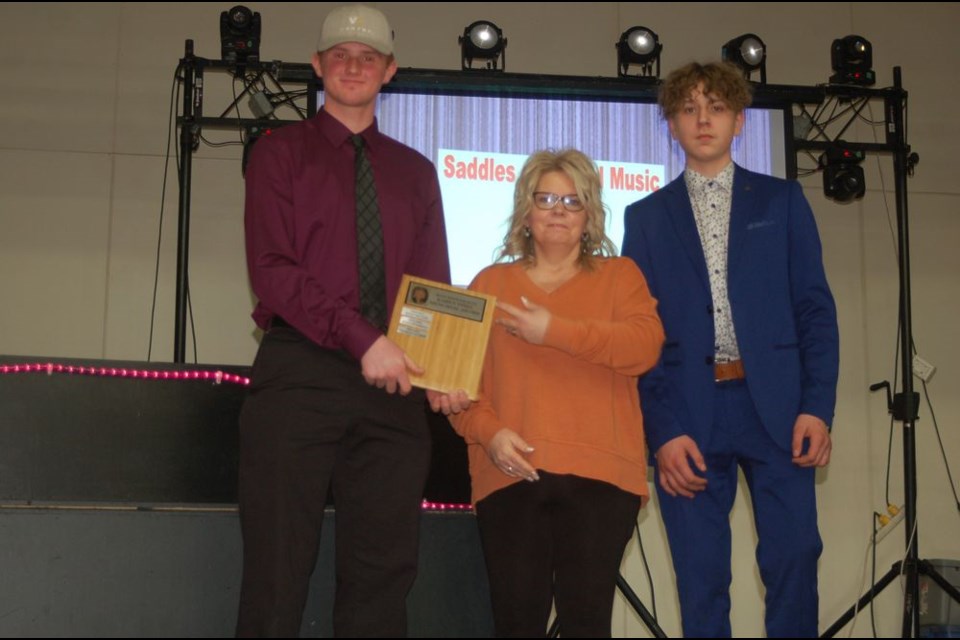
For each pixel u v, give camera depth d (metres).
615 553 2.07
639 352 2.15
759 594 4.48
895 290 4.75
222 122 3.98
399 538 2.14
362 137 2.37
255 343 4.49
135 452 2.67
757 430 2.43
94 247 4.46
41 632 2.46
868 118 4.79
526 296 2.28
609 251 2.39
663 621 4.43
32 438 2.61
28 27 4.56
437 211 2.44
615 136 4.28
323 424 2.13
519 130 4.24
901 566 3.57
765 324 2.46
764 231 2.53
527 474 2.05
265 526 2.06
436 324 2.18
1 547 2.48
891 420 4.65
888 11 4.89
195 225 4.52
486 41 4.17
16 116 4.49
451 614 2.65
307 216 2.23
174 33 4.61
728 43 4.30
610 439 2.13
